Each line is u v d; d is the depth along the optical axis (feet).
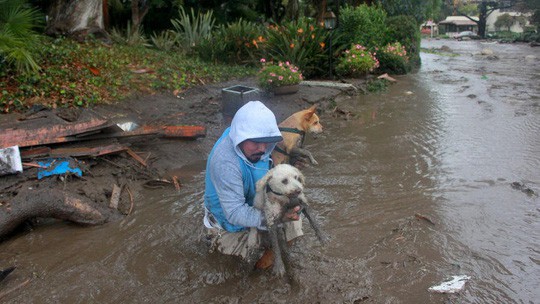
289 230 12.18
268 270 12.38
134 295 11.51
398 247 13.46
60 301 11.32
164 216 15.88
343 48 45.91
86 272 12.55
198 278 12.17
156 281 12.10
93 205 15.61
